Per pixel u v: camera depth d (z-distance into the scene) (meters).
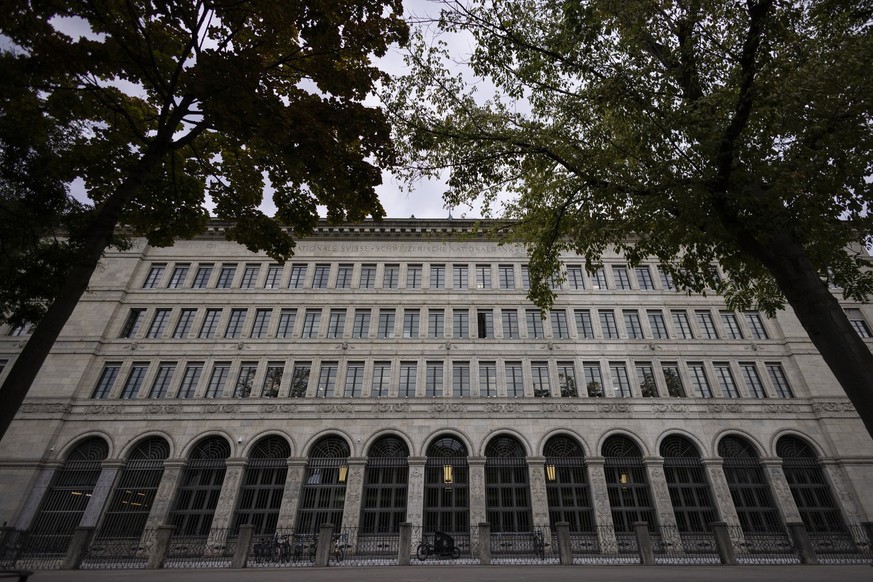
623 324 26.83
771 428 23.75
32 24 9.12
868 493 21.81
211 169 12.98
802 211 9.05
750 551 20.11
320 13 10.17
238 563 15.48
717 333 26.64
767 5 8.18
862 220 10.08
